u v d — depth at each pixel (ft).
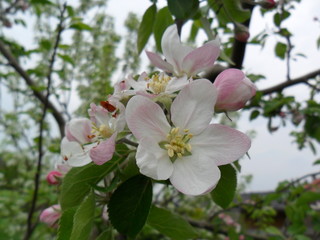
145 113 0.29
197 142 0.30
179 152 0.30
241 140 0.29
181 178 0.29
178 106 0.30
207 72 0.43
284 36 0.89
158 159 0.29
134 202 0.31
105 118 0.34
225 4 0.51
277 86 0.89
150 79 0.35
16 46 1.15
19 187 1.77
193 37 0.70
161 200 1.52
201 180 0.29
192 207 1.72
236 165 0.40
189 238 0.39
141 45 0.55
